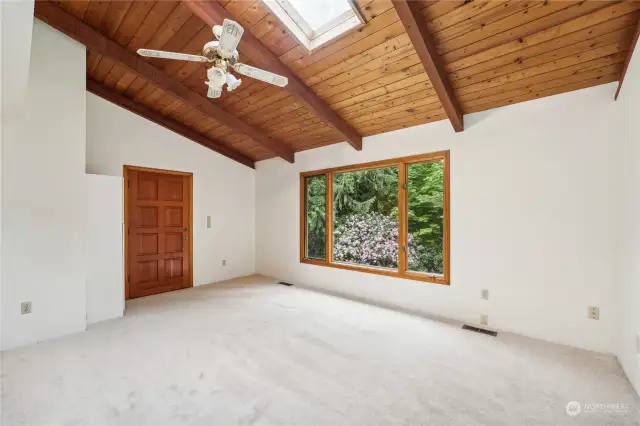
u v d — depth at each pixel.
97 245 3.29
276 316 3.49
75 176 3.02
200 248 5.05
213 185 5.25
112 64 3.39
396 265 3.95
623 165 2.31
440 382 2.17
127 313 3.59
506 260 3.02
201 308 3.78
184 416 1.80
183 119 4.60
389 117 3.61
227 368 2.35
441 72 2.62
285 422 1.76
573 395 2.00
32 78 2.75
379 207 4.15
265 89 3.53
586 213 2.60
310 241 5.02
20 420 1.74
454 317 3.36
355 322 3.31
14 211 2.67
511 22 2.15
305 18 2.62
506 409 1.88
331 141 4.52
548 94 2.75
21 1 1.33
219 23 2.45
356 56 2.78
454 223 3.36
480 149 3.17
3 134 2.61
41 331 2.81
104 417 1.78
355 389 2.09
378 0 2.22
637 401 1.94
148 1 2.52
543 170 2.80
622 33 2.05
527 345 2.72
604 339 2.54
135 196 4.33
